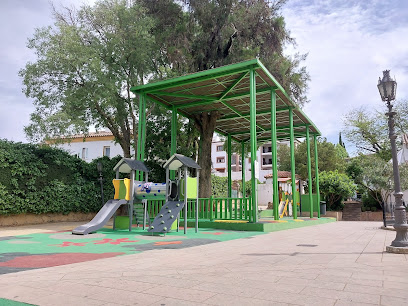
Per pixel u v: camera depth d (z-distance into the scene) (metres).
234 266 4.82
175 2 18.88
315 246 7.33
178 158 10.56
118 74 16.27
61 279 4.00
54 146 16.47
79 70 14.85
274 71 17.70
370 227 14.53
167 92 15.06
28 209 14.03
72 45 14.05
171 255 5.97
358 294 3.29
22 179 13.73
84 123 15.12
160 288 3.55
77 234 9.50
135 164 11.69
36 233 10.16
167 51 18.59
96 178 17.84
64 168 15.98
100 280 3.94
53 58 14.08
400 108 27.98
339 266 4.80
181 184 10.74
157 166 20.22
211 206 13.56
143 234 9.88
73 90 15.06
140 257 5.73
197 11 18.44
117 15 16.38
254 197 12.18
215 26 18.52
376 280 3.89
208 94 15.48
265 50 18.72
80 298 3.21
